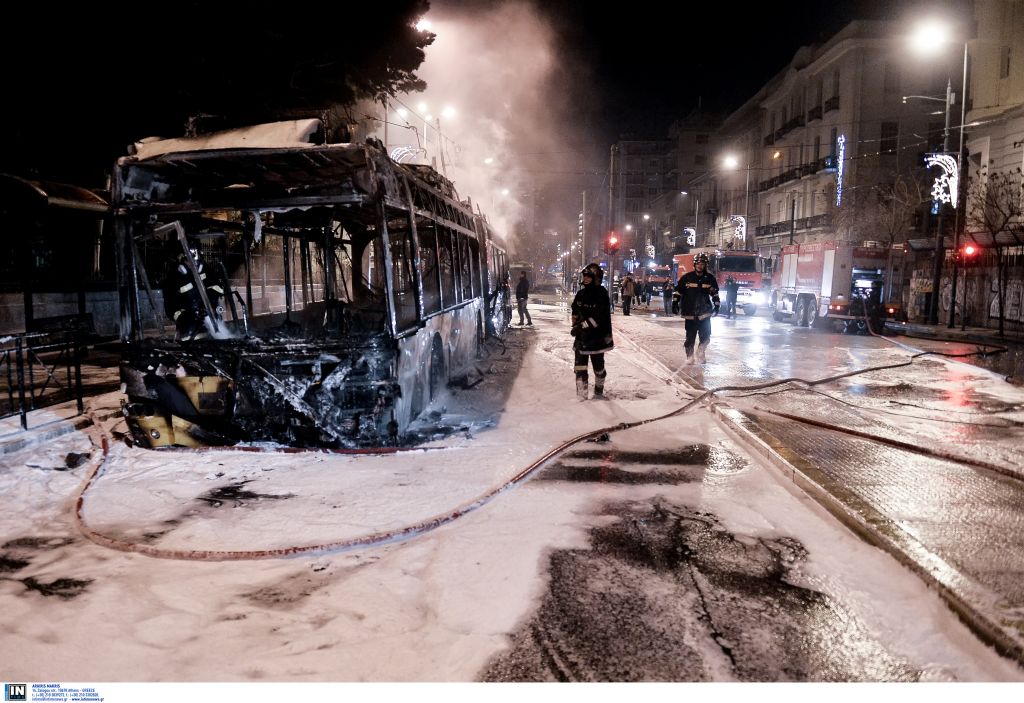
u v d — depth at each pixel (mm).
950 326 26641
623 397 9602
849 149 44031
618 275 48938
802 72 50938
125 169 6625
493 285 18938
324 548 4160
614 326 22750
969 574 3662
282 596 3623
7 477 5766
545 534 4418
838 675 2879
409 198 7680
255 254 10648
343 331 8594
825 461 6074
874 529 4230
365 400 6516
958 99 43344
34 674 2922
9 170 14695
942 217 28016
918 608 3418
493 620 3336
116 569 3957
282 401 6480
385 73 21438
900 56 43562
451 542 4293
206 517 4758
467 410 8664
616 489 5387
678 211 93500
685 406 8805
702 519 4707
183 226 7391
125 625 3307
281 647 3115
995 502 4977
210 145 6324
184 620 3359
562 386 10570
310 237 9938
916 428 7629
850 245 21969
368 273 11125
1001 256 25344
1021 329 24312
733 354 14664
